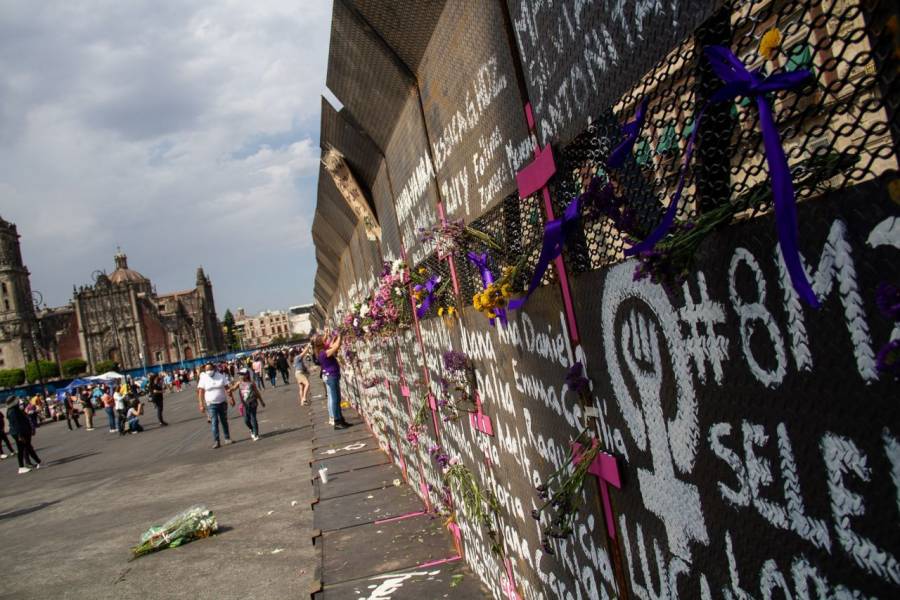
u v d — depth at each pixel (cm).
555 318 217
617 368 174
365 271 761
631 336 163
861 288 91
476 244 300
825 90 95
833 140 93
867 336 91
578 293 195
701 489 141
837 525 102
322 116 557
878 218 87
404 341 591
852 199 90
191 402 4347
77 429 3553
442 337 414
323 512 617
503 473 323
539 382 246
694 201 129
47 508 1115
